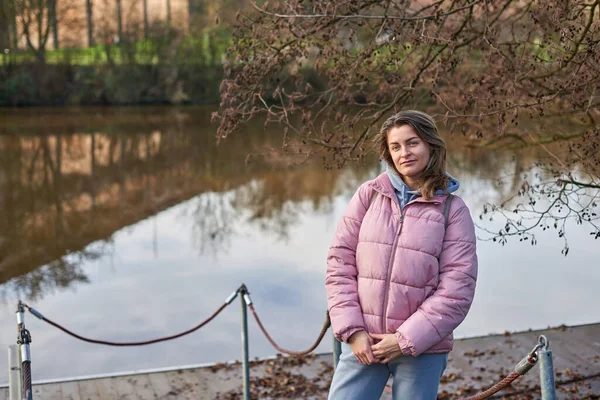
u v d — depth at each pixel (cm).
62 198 1741
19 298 988
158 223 1477
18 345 405
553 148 773
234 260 1173
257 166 2148
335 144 552
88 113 3731
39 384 621
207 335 821
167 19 4041
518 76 528
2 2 3831
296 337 807
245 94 532
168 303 953
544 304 898
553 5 491
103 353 768
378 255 283
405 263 277
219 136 529
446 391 591
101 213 1574
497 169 1692
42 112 3734
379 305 281
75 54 4084
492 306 891
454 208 284
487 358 666
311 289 1004
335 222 1452
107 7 4041
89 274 1105
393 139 288
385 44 514
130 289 1022
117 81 4012
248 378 534
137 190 1844
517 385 602
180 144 2686
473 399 292
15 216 1534
